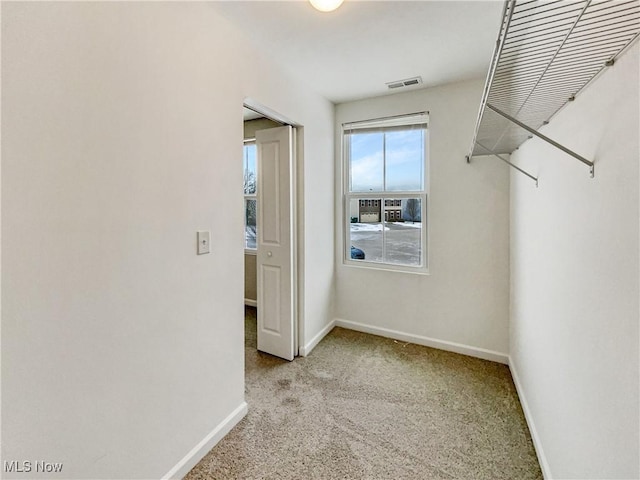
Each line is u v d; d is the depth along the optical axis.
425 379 2.28
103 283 1.11
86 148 1.05
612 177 0.87
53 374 0.98
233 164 1.73
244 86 1.80
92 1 1.06
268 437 1.70
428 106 2.65
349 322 3.20
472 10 1.57
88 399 1.08
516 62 0.88
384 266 3.03
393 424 1.80
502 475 1.46
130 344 1.21
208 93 1.55
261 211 2.67
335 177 3.12
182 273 1.44
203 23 1.51
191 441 1.50
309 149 2.62
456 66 2.22
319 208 2.84
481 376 2.31
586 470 1.03
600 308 0.95
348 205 3.17
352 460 1.55
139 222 1.23
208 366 1.60
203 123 1.53
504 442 1.66
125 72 1.16
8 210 0.87
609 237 0.89
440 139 2.63
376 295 3.04
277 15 1.60
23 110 0.89
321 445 1.64
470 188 2.56
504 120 1.41
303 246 2.61
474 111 2.48
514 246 2.25
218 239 1.64
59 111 0.97
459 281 2.65
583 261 1.07
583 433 1.05
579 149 1.10
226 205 1.69
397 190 2.92
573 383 1.15
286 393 2.11
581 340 1.08
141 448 1.27
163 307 1.35
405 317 2.91
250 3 1.51
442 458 1.56
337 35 1.80
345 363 2.52
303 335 2.65
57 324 0.99
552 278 1.39
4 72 0.85
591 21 0.69
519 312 2.08
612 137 0.87
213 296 1.62
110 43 1.11
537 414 1.61
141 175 1.24
